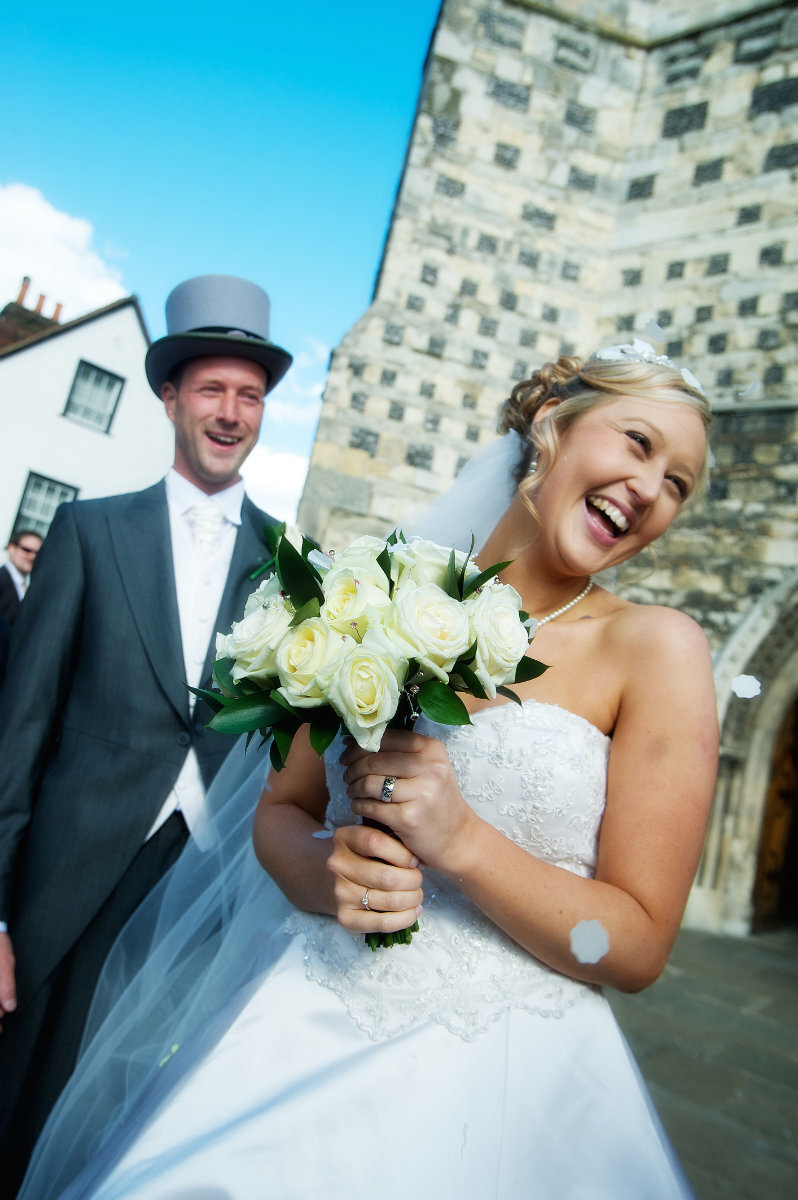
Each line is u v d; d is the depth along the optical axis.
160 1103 1.19
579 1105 1.06
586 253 7.75
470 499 1.69
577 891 1.05
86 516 2.11
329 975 1.20
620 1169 1.02
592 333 7.70
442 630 0.96
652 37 7.90
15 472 13.27
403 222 7.32
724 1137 3.20
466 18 7.55
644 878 1.07
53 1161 1.65
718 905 6.95
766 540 6.97
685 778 1.10
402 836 1.03
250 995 1.26
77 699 2.00
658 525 1.30
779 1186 2.86
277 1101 1.05
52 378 13.51
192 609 2.10
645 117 7.88
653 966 1.06
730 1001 4.99
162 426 14.28
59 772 1.95
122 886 1.90
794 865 9.33
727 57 7.57
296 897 1.29
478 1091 1.04
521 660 1.07
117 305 13.88
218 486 2.20
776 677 6.91
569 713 1.22
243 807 1.80
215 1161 0.98
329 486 6.91
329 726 1.00
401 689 0.97
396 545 1.14
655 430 1.25
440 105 7.46
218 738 2.00
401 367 7.16
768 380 7.11
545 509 1.33
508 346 7.43
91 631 2.02
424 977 1.14
